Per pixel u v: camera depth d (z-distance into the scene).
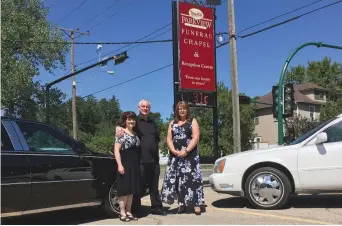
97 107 83.38
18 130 6.37
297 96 53.00
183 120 7.68
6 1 27.42
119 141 7.09
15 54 28.56
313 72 76.25
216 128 15.89
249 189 8.15
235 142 14.80
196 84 15.21
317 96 55.69
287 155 8.02
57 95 36.34
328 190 7.90
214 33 15.86
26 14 28.41
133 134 7.22
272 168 8.05
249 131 49.50
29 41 27.67
